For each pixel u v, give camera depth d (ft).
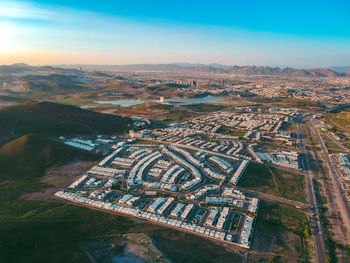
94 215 411.13
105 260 306.76
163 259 308.19
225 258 320.50
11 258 291.79
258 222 400.88
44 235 346.54
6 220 371.15
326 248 345.92
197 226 382.01
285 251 337.52
